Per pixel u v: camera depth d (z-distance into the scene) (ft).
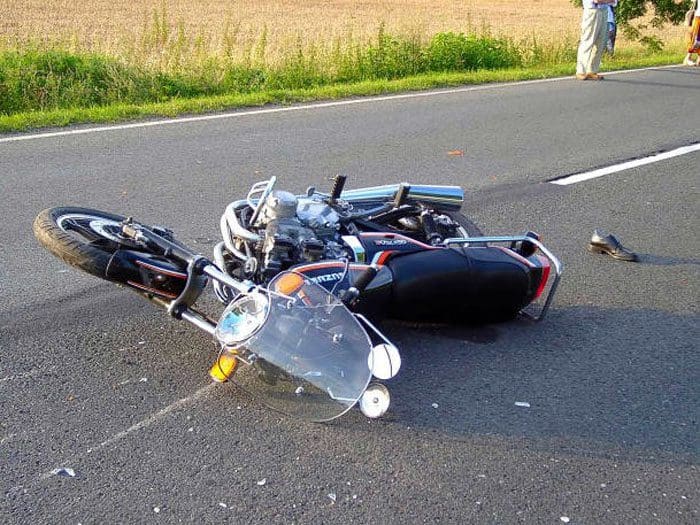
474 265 17.06
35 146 31.71
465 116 42.04
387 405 13.99
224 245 16.83
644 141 38.22
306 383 14.11
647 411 15.48
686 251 24.41
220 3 127.54
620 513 12.61
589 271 22.33
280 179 28.91
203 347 16.83
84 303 18.48
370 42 60.54
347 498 12.55
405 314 16.99
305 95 44.98
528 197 28.73
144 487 12.55
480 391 15.75
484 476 13.26
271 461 13.32
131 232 15.16
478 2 186.60
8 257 20.83
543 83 54.49
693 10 68.54
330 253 16.43
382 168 31.19
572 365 17.01
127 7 106.83
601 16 55.47
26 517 11.77
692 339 18.56
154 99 43.42
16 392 14.85
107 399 14.82
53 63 43.93
